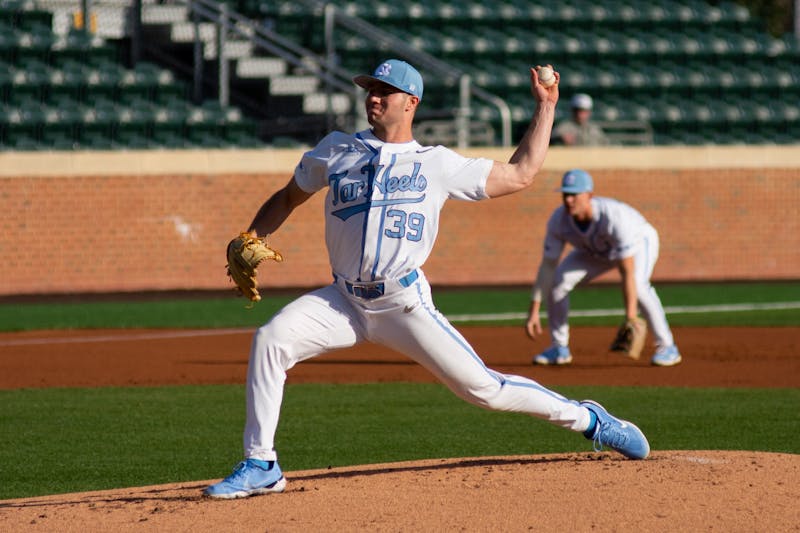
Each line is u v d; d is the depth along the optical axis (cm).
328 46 7725
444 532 1458
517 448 2372
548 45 8500
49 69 7075
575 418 1845
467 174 1636
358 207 1634
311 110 7700
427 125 7162
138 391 3222
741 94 8581
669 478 1745
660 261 7331
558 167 7162
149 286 6544
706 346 4094
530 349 4050
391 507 1590
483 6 8719
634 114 8125
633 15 8919
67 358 3897
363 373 3575
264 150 6781
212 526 1512
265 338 1669
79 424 2703
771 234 7531
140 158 6512
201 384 3344
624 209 3403
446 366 1695
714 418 2702
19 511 1692
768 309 5425
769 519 1509
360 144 1659
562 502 1600
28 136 6756
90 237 6431
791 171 7556
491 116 7662
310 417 2775
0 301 5944
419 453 2325
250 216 6725
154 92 7225
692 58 8738
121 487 2038
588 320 5012
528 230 7156
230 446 2433
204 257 6650
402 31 8375
